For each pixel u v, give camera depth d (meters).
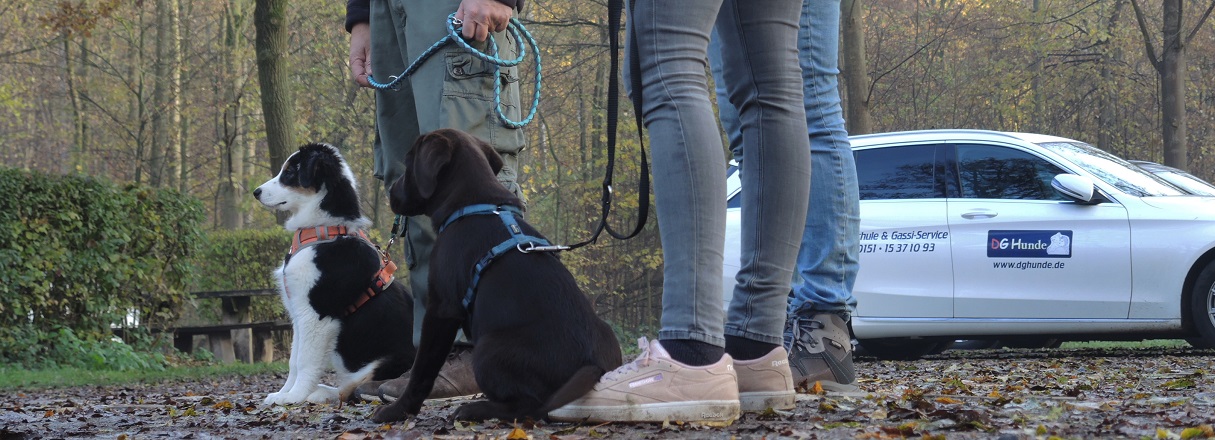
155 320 12.36
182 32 27.23
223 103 25.80
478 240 2.66
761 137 2.70
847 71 15.91
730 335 2.80
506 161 4.00
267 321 14.20
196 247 12.59
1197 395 3.39
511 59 4.08
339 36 25.80
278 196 4.64
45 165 32.38
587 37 23.95
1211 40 26.83
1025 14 25.77
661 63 2.49
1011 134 7.99
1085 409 2.84
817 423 2.46
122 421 3.47
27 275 10.12
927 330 7.80
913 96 27.77
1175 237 7.20
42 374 9.09
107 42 27.52
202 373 9.72
